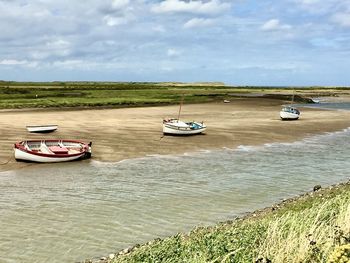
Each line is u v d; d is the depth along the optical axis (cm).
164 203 2130
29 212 1958
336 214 1406
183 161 3278
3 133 4400
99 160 3275
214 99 11562
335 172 2969
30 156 3114
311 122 6284
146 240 1630
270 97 13088
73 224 1795
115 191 2359
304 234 1045
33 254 1479
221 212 2003
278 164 3212
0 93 11281
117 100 9644
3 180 2630
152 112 7262
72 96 11019
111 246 1561
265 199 2244
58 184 2527
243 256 1034
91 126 5047
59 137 4247
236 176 2772
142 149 3725
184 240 1441
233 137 4553
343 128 5731
